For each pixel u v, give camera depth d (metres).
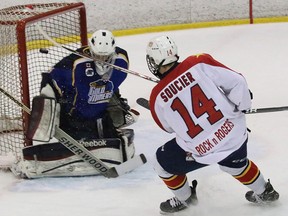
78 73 9.97
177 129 7.96
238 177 8.44
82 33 11.96
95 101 10.32
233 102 7.93
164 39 7.98
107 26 21.19
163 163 8.26
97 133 10.57
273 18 22.05
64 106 10.49
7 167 10.64
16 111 11.59
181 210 8.70
